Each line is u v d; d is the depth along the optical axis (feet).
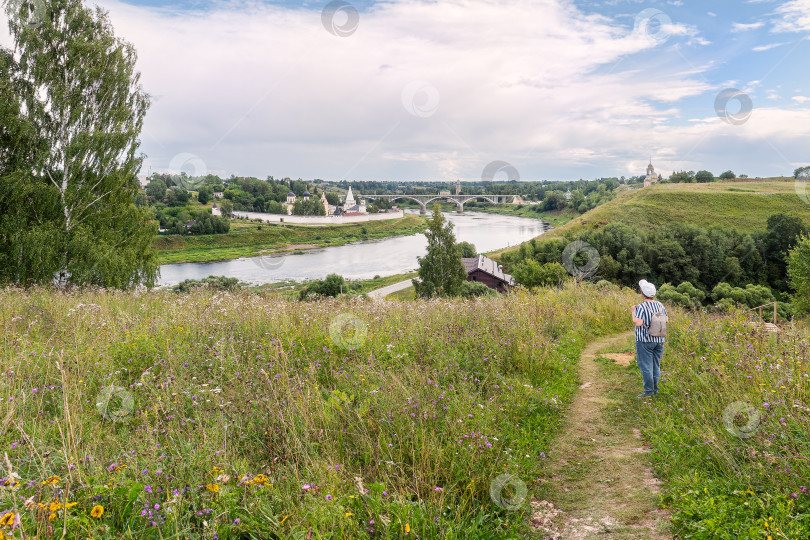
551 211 575.79
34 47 59.93
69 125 60.44
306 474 11.37
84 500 9.20
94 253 58.44
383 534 9.54
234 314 24.30
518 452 14.08
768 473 11.28
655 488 12.77
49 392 14.61
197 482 10.10
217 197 572.10
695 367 20.42
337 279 155.22
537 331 27.78
